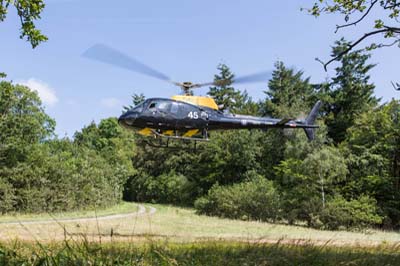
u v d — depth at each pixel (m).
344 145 32.38
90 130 59.84
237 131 42.97
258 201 30.56
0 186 28.62
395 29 6.72
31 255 3.15
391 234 23.67
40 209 30.45
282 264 4.18
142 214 31.81
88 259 2.96
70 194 33.78
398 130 29.22
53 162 33.31
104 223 21.27
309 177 28.70
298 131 32.34
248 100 57.88
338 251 5.12
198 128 14.74
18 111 32.69
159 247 4.16
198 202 34.75
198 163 47.34
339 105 43.97
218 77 58.38
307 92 49.41
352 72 43.88
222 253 4.60
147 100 14.40
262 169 41.72
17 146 30.89
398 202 27.88
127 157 51.94
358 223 26.12
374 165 29.95
